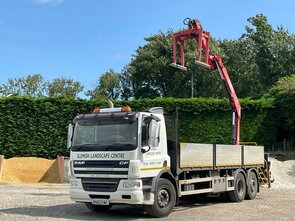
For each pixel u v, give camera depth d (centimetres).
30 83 7625
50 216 1125
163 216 1130
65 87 7694
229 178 1450
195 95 5769
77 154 1143
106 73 7256
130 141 1082
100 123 1137
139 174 1066
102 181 1098
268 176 1725
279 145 3284
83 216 1140
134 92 6800
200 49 1608
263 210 1266
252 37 6162
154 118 1115
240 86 5875
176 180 1192
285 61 5750
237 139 1777
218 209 1289
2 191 1781
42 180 2327
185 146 1231
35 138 2791
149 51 6366
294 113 3173
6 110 2775
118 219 1093
